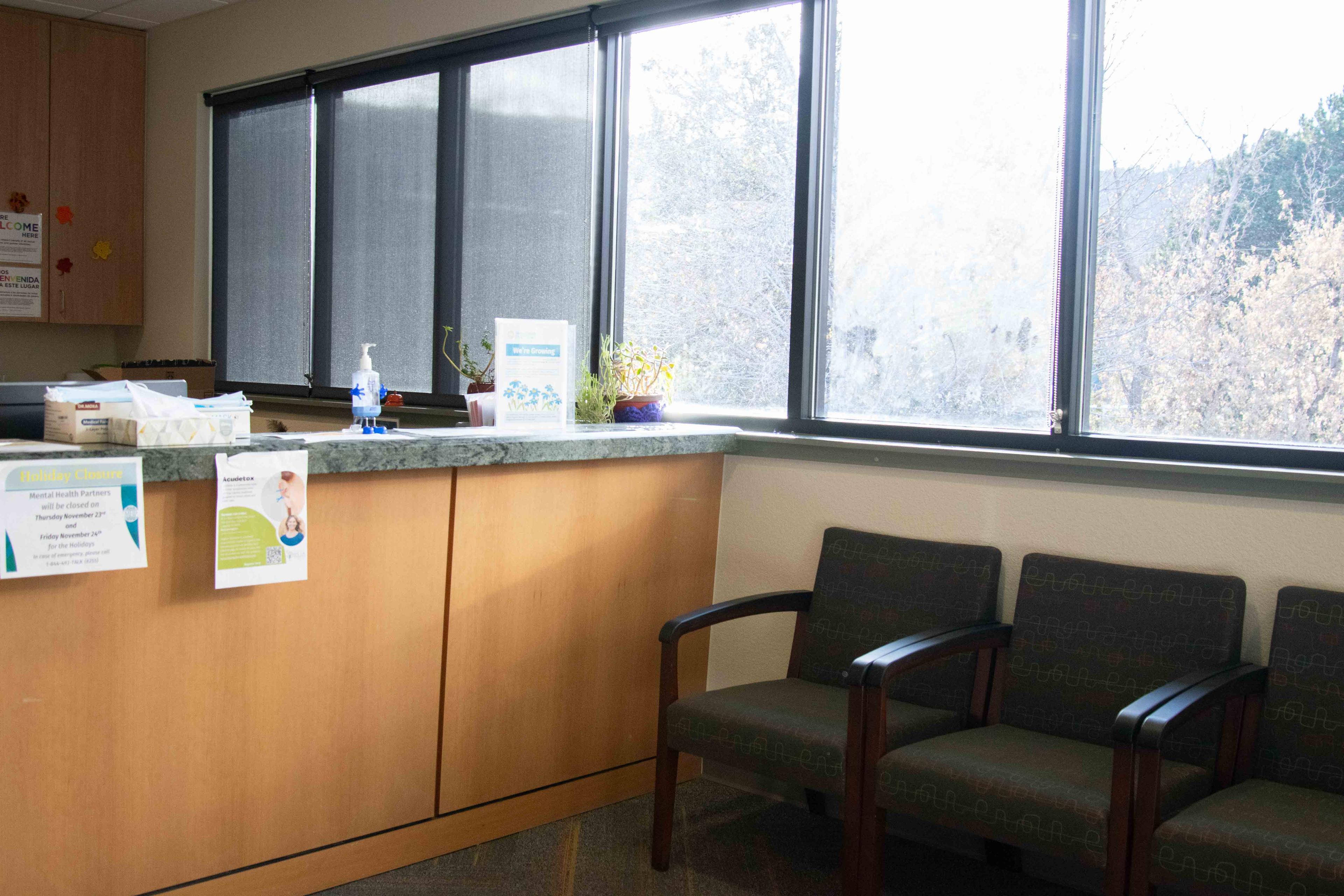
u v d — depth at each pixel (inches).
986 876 106.8
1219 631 92.1
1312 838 71.9
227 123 205.3
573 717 117.1
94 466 77.5
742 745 98.0
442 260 169.3
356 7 178.4
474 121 164.9
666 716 104.7
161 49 213.5
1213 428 102.8
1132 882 77.0
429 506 101.5
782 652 127.0
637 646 123.7
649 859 108.3
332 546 94.8
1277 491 95.0
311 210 190.7
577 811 118.7
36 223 205.9
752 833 116.0
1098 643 97.9
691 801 125.0
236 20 199.2
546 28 153.1
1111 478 104.0
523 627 110.9
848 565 115.9
